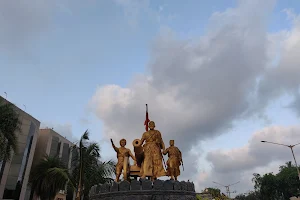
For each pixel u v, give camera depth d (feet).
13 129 74.95
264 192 237.45
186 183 42.01
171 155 44.29
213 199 142.92
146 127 54.08
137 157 46.44
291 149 118.01
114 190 39.09
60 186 103.19
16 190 135.23
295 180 219.20
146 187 38.17
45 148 180.96
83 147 68.08
